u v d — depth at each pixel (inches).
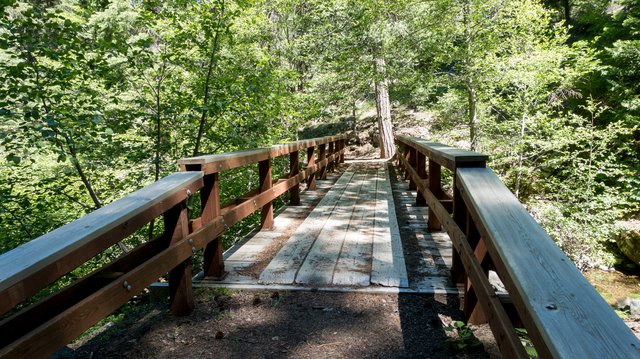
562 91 444.1
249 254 147.8
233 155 131.7
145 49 203.0
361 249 147.8
